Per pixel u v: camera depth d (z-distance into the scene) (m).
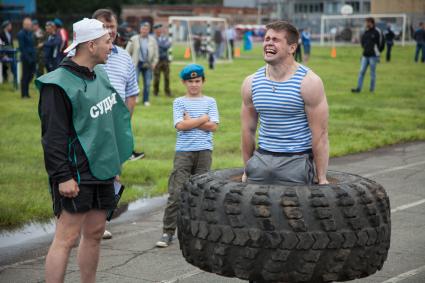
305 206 4.28
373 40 22.64
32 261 6.66
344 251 4.31
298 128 4.83
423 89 24.67
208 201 4.50
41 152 12.16
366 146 13.15
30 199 8.76
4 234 7.61
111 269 6.38
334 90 23.92
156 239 7.40
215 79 28.38
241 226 4.33
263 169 4.86
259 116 5.04
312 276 4.29
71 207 5.00
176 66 36.66
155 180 10.40
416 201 8.95
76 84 4.99
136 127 14.99
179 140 7.17
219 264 4.43
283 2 80.00
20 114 17.03
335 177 4.97
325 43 67.94
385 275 6.13
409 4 66.94
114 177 5.22
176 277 6.16
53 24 20.36
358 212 4.36
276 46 4.71
